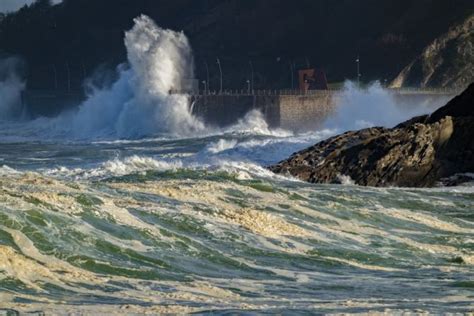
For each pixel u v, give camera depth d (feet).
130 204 330.13
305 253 306.76
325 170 550.36
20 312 207.21
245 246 302.86
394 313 214.69
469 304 232.53
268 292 250.78
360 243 333.21
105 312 209.97
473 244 351.25
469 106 604.08
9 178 382.42
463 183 557.74
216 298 237.25
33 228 274.77
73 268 254.68
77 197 321.11
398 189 477.36
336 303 232.53
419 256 321.32
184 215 321.93
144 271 262.06
